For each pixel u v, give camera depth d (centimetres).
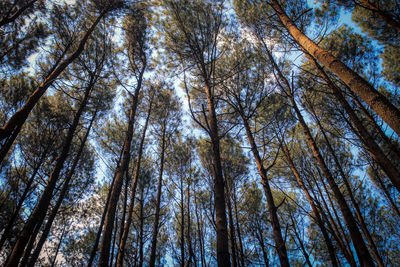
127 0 707
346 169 731
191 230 930
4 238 545
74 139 949
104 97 930
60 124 726
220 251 243
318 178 742
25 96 685
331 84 502
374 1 590
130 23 784
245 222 767
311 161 745
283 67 689
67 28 721
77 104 851
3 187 690
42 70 745
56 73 512
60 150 786
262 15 598
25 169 654
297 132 805
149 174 872
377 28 713
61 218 1123
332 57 275
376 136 588
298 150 740
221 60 629
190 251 362
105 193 1001
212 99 398
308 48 321
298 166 737
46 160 773
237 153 868
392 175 310
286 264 409
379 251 730
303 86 649
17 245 429
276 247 429
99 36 779
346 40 657
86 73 799
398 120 189
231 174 757
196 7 504
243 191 878
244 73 559
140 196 884
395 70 742
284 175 834
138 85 746
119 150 915
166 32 580
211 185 553
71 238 1318
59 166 584
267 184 503
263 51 650
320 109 680
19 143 732
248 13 604
